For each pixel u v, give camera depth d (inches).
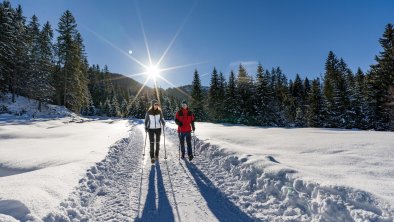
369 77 1643.7
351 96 1624.0
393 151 283.4
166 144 577.3
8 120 1219.9
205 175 289.3
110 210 193.2
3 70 1624.0
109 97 4301.2
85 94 2274.9
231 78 2031.3
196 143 492.4
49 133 804.0
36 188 180.7
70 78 1984.5
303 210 174.7
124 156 418.6
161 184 259.3
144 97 4313.5
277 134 557.6
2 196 154.3
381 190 165.2
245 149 354.0
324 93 2052.2
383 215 135.3
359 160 254.1
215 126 1072.8
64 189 198.1
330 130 690.8
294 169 218.4
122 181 270.5
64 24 1955.0
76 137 695.7
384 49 1504.7
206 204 205.3
